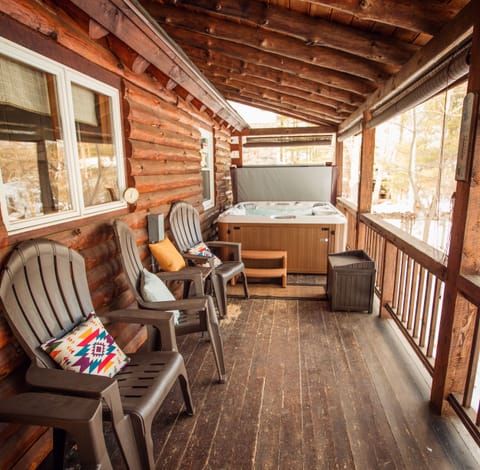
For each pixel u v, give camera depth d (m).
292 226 4.45
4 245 1.50
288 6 2.53
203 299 2.20
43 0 1.73
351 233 5.41
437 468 1.63
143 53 2.38
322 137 7.38
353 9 2.07
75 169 2.04
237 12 2.62
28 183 1.77
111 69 2.40
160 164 3.32
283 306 3.58
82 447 1.13
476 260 1.71
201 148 5.15
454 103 3.22
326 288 3.84
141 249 2.92
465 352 1.85
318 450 1.74
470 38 1.77
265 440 1.81
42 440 1.68
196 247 3.56
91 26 1.92
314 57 3.15
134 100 2.75
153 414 1.48
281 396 2.15
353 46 2.66
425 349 2.48
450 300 1.83
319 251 4.49
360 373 2.39
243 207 5.95
